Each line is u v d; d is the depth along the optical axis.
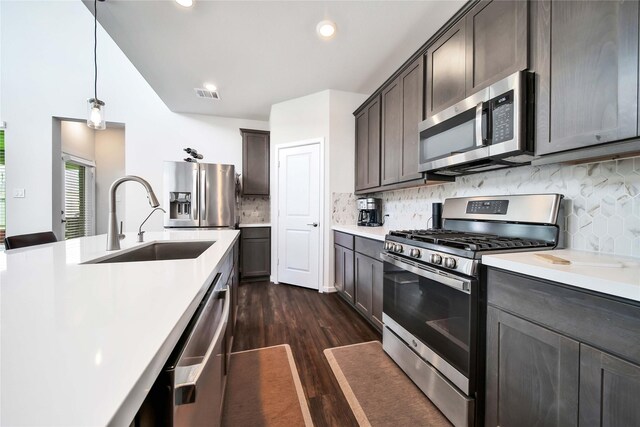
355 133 3.28
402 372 1.66
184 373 0.53
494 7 1.37
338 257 3.06
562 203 1.34
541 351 0.92
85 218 4.82
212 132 4.18
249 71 2.78
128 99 3.91
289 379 1.60
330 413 1.34
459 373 1.21
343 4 1.86
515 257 1.08
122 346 0.40
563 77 1.07
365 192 3.06
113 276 0.80
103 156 5.12
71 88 3.73
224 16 1.98
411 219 2.62
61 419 0.27
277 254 3.67
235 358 1.82
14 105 3.56
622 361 0.71
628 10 0.86
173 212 3.51
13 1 3.56
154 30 2.13
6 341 0.41
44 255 1.16
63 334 0.44
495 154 1.30
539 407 0.92
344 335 2.16
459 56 1.60
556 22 1.09
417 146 1.99
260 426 1.26
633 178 1.10
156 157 3.98
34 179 3.60
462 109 1.51
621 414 0.71
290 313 2.61
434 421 1.29
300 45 2.33
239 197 4.23
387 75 2.86
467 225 1.81
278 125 3.62
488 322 1.13
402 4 1.86
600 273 0.81
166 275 0.82
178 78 2.94
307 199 3.41
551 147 1.11
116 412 0.28
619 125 0.89
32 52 3.62
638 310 0.69
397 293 1.72
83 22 3.77
